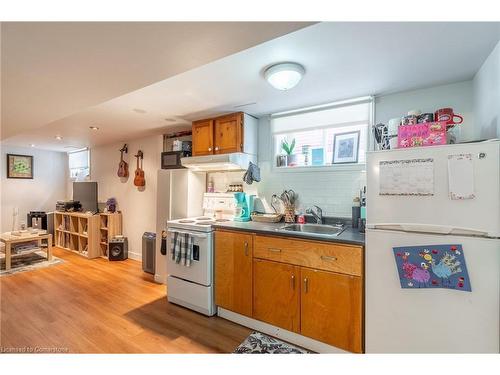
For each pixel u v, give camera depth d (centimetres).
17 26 97
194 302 248
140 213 426
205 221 279
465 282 136
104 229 444
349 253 173
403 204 151
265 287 210
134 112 283
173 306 261
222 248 237
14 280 329
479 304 133
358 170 241
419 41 146
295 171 275
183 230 261
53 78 144
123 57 122
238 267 226
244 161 281
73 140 447
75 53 118
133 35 104
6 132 277
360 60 168
